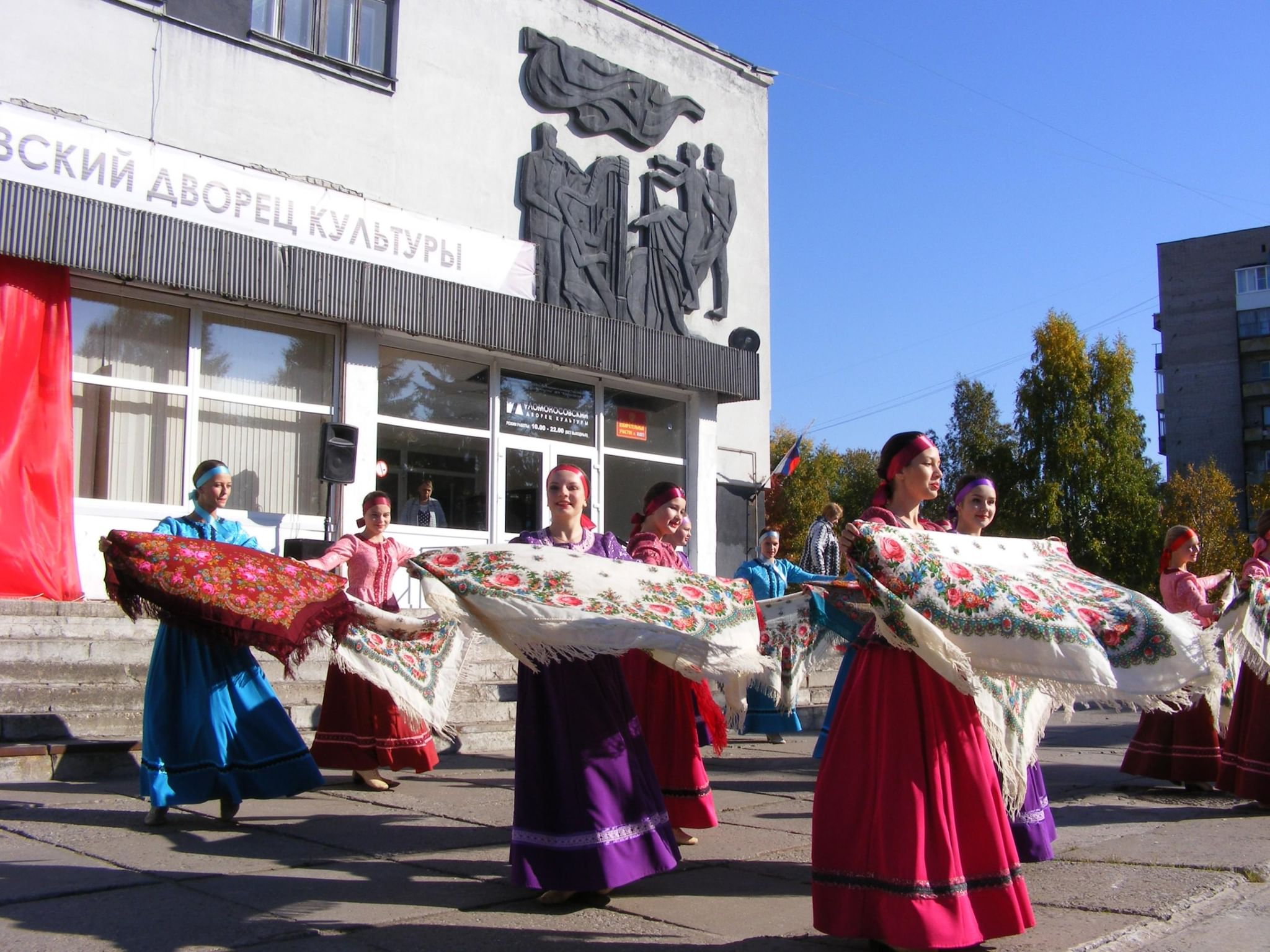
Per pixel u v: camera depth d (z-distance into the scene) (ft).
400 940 11.02
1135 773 22.17
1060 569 12.60
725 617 13.51
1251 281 209.77
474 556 13.10
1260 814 19.39
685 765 15.84
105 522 32.30
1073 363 113.29
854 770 10.87
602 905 12.60
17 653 24.08
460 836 16.15
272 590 15.44
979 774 10.89
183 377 34.45
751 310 50.72
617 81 45.62
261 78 35.81
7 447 29.48
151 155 32.48
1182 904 12.84
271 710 16.70
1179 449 213.87
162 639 16.48
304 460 37.09
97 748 20.83
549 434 43.73
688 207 47.70
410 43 39.73
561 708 12.52
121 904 12.01
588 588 12.72
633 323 44.75
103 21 32.45
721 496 48.98
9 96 30.58
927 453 12.11
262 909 11.98
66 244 30.19
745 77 51.70
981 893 10.64
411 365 40.06
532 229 42.27
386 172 38.73
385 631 15.89
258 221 34.65
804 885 13.75
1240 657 19.08
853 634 12.09
